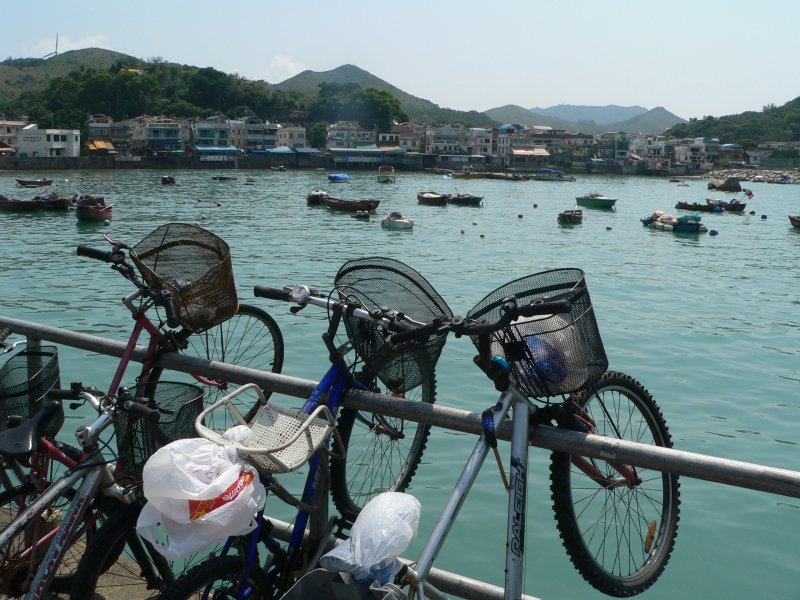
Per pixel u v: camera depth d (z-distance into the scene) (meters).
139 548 3.38
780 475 2.45
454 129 197.62
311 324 18.47
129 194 81.06
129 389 2.96
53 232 44.16
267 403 2.90
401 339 2.90
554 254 40.06
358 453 4.19
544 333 2.85
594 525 4.51
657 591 7.06
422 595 2.56
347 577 2.49
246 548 2.84
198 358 3.71
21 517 2.74
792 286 30.95
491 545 7.64
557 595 6.83
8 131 158.62
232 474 2.51
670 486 3.35
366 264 3.35
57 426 3.23
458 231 51.00
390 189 105.06
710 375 16.05
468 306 24.73
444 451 10.02
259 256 35.38
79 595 2.72
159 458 2.47
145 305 3.88
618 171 199.88
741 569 7.52
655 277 32.47
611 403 3.72
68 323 19.88
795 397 14.44
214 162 152.12
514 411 2.81
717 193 124.75
